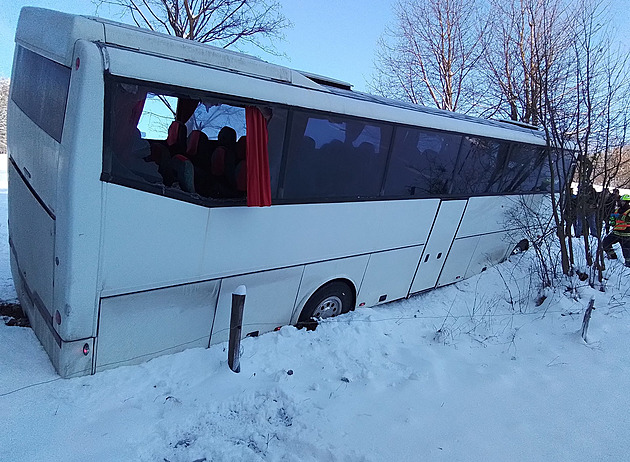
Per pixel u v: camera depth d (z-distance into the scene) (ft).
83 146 9.66
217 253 12.73
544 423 12.15
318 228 15.31
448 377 14.33
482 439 11.23
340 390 12.76
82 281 10.39
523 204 25.62
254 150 12.35
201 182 12.59
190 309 12.78
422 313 20.36
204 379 12.32
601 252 22.45
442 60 53.62
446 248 22.04
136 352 12.05
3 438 9.22
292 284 15.35
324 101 14.17
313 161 14.49
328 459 9.84
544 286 21.62
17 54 15.20
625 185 22.91
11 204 15.80
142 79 10.17
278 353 14.26
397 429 11.23
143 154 11.10
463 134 20.11
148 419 10.46
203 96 11.28
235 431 10.53
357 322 16.94
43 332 12.16
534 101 33.81
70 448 9.28
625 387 14.19
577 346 16.70
